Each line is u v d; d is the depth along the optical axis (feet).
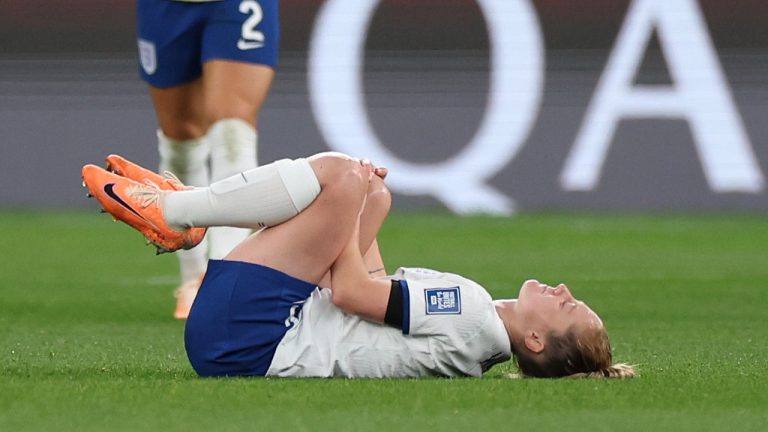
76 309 83.92
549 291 49.11
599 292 95.50
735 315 82.38
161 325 74.95
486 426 38.22
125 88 165.27
